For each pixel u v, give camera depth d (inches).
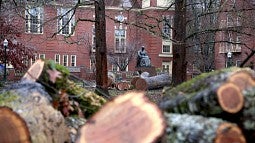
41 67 168.7
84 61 1536.7
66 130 149.9
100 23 436.8
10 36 776.9
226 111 121.6
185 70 461.4
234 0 609.3
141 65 1068.5
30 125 135.9
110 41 1551.4
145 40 1609.3
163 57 1636.3
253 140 121.1
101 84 425.7
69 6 845.8
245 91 123.4
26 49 805.2
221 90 122.7
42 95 150.4
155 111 120.0
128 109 124.5
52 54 1477.6
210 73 153.7
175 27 465.4
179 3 466.9
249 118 120.6
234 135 115.0
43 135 137.2
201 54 1182.9
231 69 157.1
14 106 142.3
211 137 114.6
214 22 852.0
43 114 141.8
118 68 1566.2
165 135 120.0
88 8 1256.2
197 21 805.9
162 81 740.0
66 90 174.9
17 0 547.2
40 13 845.8
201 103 125.8
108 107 128.5
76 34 1471.5
